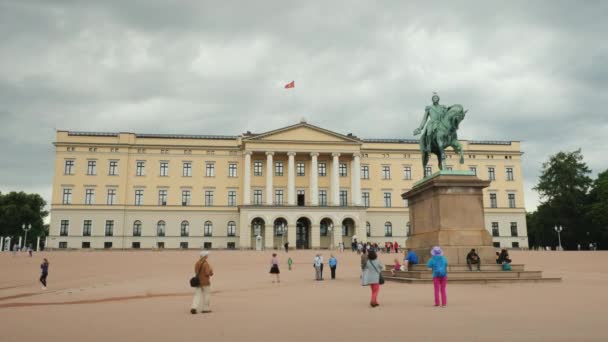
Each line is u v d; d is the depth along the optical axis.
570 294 20.16
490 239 25.97
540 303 17.19
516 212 101.38
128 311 16.89
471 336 11.08
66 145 93.50
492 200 101.19
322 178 98.31
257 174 96.88
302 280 33.91
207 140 97.06
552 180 99.56
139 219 93.69
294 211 90.38
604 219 85.56
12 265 51.00
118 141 94.94
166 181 95.25
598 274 35.38
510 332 11.55
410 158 101.31
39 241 125.38
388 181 100.06
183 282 32.69
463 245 25.67
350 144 95.25
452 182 26.06
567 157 99.69
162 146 95.75
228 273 42.16
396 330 11.97
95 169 93.88
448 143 27.48
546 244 106.69
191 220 94.81
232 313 15.91
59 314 16.19
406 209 99.56
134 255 63.00
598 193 90.38
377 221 98.56
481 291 21.41
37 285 32.00
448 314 14.65
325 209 91.00
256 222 93.69
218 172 96.56
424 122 28.73
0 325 13.66
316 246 89.62
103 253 66.50
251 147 93.06
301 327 12.66
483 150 102.25
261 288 27.38
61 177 92.69
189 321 14.16
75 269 46.94
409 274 26.58
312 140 94.31
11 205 111.12
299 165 97.88
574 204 96.25
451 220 25.88
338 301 19.00
